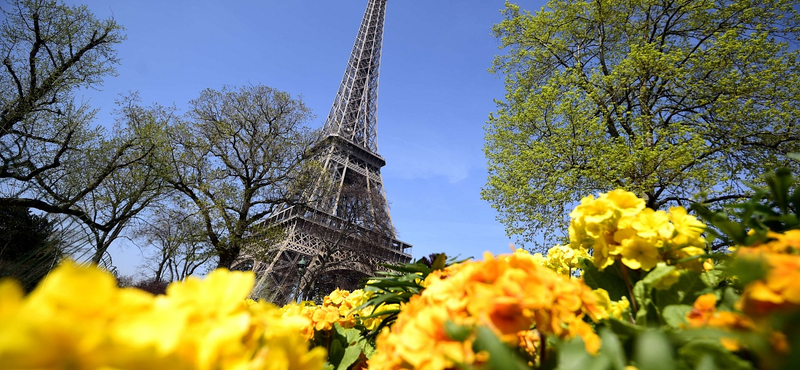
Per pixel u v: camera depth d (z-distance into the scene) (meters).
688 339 0.96
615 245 1.62
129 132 16.23
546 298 0.94
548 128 13.02
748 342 0.78
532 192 12.34
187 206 17.69
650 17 14.38
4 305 0.46
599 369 0.79
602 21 14.53
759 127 11.63
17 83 13.11
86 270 0.56
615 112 13.28
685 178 10.79
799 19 12.41
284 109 20.70
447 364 0.86
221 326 0.68
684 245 1.52
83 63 14.73
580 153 12.11
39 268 6.29
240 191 18.73
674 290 1.51
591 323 1.63
